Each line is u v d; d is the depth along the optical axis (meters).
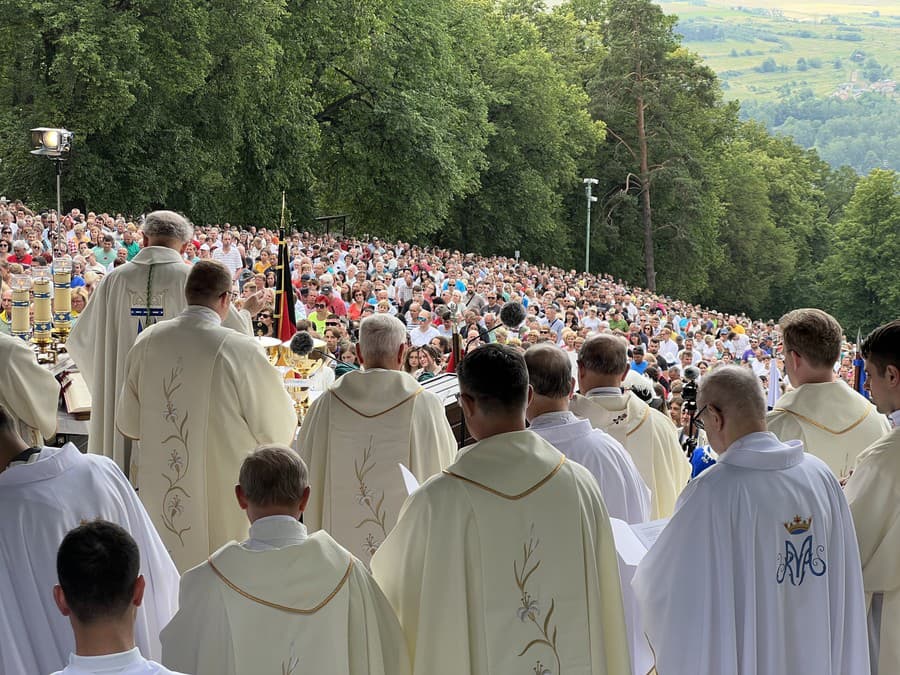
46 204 34.16
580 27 72.94
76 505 3.74
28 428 5.41
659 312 32.53
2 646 3.56
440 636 3.57
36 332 7.05
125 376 5.64
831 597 3.82
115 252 18.92
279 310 7.84
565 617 3.63
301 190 43.19
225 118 37.31
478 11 52.66
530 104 54.16
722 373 3.84
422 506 3.62
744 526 3.68
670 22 63.25
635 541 4.07
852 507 4.07
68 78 32.19
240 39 36.00
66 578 2.71
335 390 5.15
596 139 58.69
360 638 3.38
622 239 64.12
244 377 5.27
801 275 83.75
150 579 3.88
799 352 4.64
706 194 65.06
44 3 32.25
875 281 78.38
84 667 2.70
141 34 33.84
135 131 35.28
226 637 3.25
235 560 3.30
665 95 61.88
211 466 5.32
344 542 5.11
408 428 5.06
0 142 33.12
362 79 43.59
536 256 60.47
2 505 3.64
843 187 107.69
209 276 5.38
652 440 4.97
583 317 25.00
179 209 38.34
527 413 4.48
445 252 37.28
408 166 44.69
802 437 4.58
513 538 3.59
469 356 3.73
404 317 18.95
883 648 4.16
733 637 3.67
